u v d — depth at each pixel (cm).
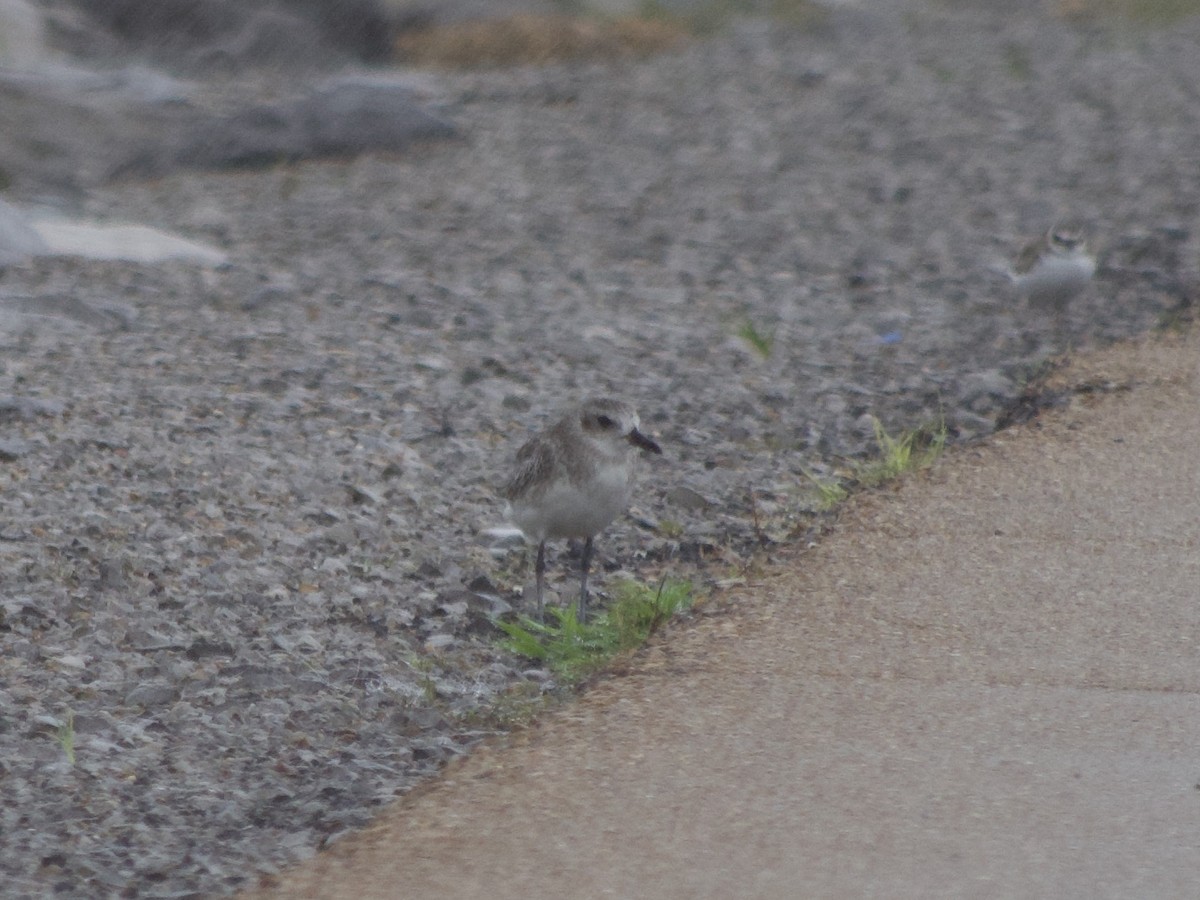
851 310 2209
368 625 1166
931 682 1015
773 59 4478
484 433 1644
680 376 1873
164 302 2169
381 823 852
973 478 1431
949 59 4456
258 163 3362
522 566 1315
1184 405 1612
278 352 1919
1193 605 1134
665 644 1104
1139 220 2684
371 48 4481
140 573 1228
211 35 4366
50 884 795
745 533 1375
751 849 802
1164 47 4575
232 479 1448
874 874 775
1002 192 2980
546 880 779
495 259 2533
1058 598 1155
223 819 867
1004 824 823
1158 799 848
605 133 3628
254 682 1047
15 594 1171
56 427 1570
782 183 3119
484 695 1051
